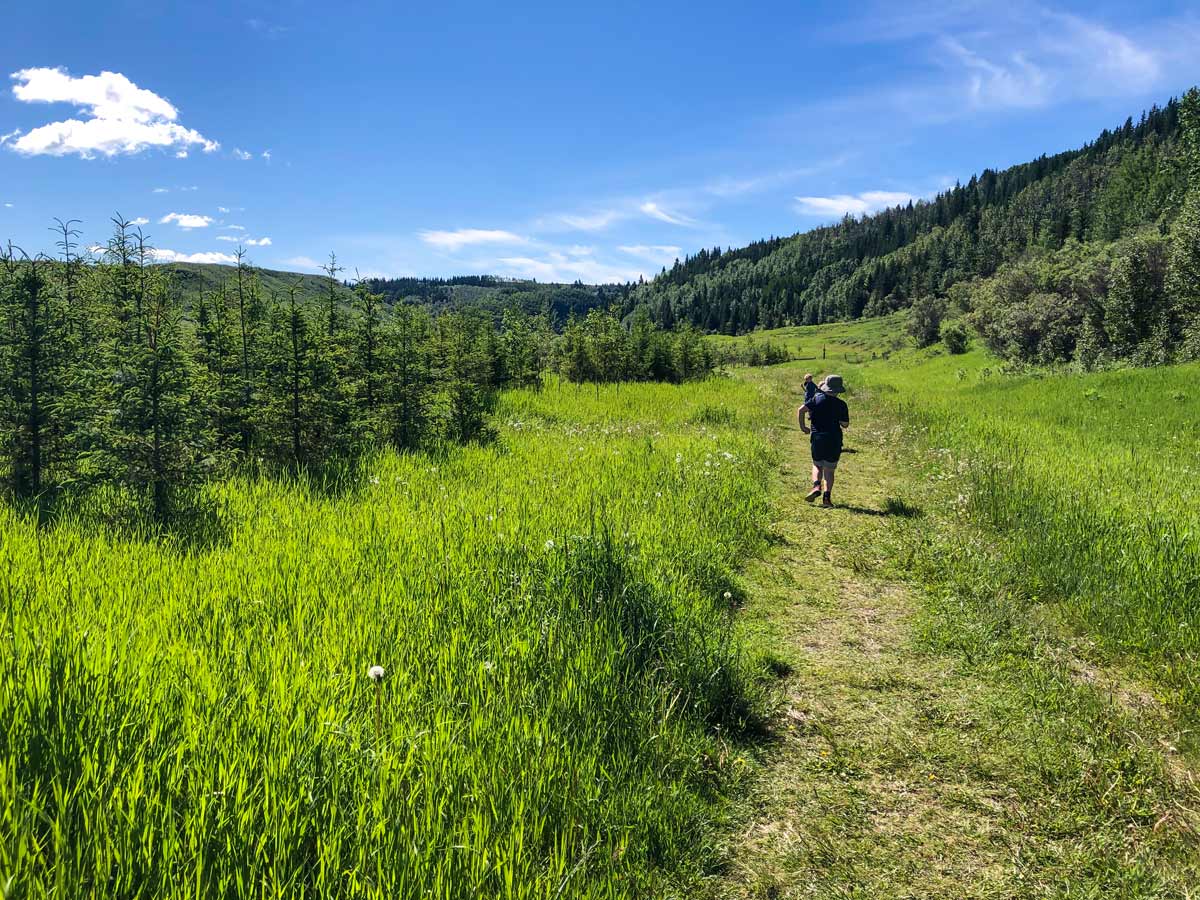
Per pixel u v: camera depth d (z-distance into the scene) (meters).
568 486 8.08
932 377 43.84
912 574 6.43
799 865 2.85
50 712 2.37
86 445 6.27
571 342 28.52
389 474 8.36
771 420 18.38
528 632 3.96
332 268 10.69
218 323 10.26
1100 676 4.46
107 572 4.37
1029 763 3.51
